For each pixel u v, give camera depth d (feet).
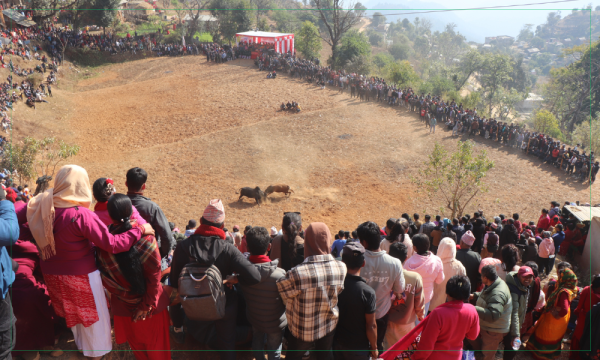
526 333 19.47
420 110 109.70
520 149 90.48
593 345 17.22
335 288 12.51
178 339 15.76
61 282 12.09
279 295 13.38
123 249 11.65
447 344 12.85
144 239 12.09
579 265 40.73
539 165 83.41
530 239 38.04
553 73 195.31
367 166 84.53
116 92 137.80
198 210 67.92
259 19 280.31
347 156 89.35
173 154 91.25
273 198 72.95
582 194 71.15
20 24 149.07
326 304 12.54
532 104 282.56
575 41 586.45
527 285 17.33
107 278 12.20
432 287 17.03
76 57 165.07
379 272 14.39
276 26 317.83
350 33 243.81
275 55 158.40
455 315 12.62
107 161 87.45
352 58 179.63
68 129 104.01
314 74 141.59
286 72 152.05
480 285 21.24
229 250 12.95
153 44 185.37
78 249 12.01
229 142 96.94
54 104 117.60
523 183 76.07
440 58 536.42
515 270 19.04
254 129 103.96
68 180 11.87
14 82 115.44
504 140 93.30
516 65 328.49
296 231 17.49
